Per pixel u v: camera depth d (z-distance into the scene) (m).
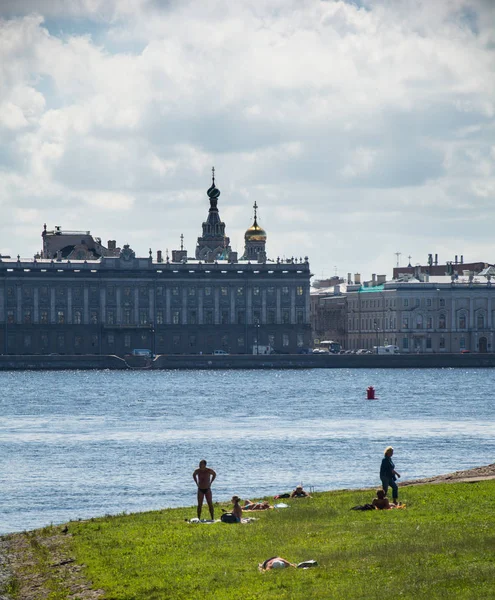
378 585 135.88
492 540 152.50
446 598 128.75
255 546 159.62
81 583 148.88
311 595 134.25
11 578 155.62
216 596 136.88
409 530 163.12
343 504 191.50
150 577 147.38
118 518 192.75
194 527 177.50
